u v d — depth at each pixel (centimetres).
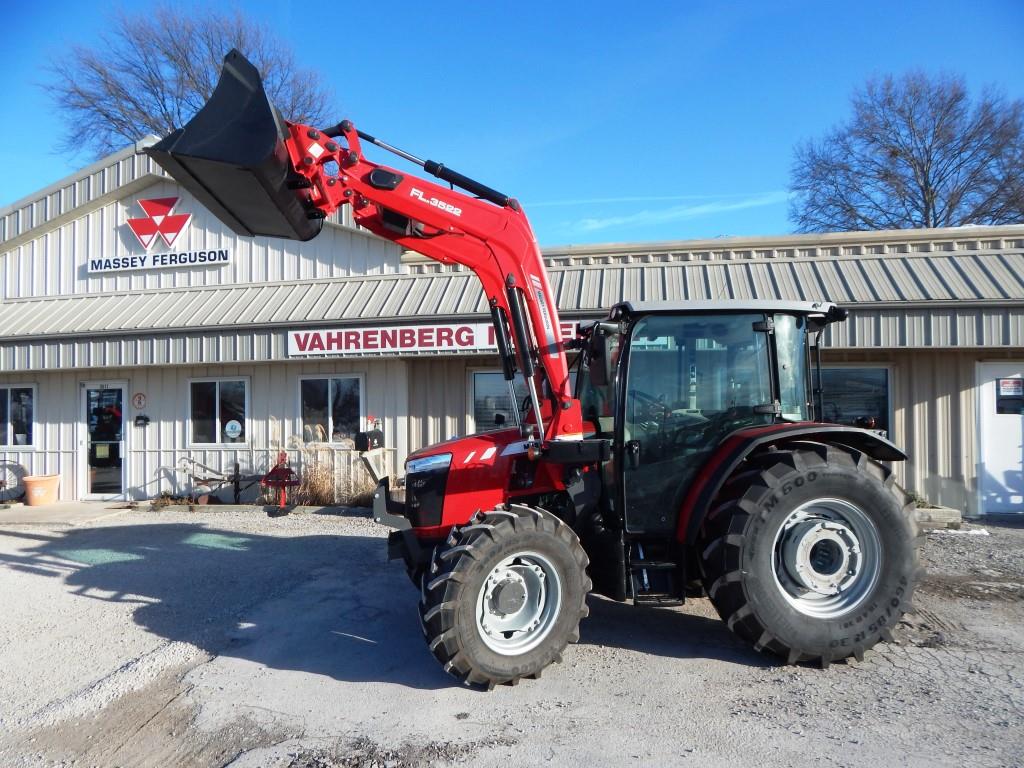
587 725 362
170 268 1219
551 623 416
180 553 783
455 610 394
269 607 581
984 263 930
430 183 466
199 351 1049
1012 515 927
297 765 331
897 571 429
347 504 1054
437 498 478
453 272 1097
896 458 480
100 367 1098
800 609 429
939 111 2662
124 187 1219
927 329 852
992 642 465
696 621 525
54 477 1190
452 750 340
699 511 433
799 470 422
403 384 1080
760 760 322
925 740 335
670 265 1027
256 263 1185
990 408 938
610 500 477
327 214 473
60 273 1266
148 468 1178
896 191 2689
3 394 1241
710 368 471
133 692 419
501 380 1060
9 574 699
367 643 493
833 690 395
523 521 414
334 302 1063
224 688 421
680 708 378
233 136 396
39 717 390
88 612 575
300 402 1127
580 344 561
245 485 1121
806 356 507
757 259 1016
